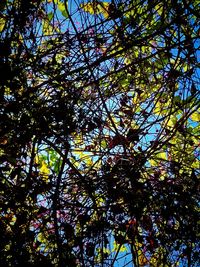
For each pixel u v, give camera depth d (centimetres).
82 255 224
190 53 257
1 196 237
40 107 244
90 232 235
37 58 241
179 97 287
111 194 245
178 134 304
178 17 226
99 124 267
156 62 292
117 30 251
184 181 261
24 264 211
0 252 213
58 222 244
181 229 244
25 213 237
